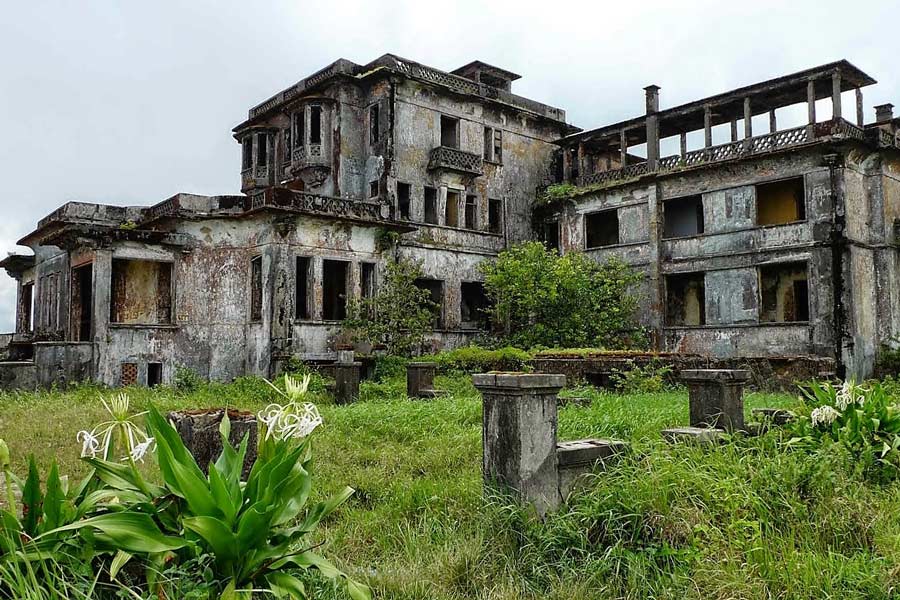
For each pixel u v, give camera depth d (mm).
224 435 4262
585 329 25047
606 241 29938
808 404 7891
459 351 21828
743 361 18797
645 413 10297
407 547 5375
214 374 22188
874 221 22562
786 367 19938
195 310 22203
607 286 25469
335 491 7008
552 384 5691
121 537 3361
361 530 5910
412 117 27250
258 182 29469
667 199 25906
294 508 3809
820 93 24109
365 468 8086
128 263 23625
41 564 3385
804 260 22016
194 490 3510
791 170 22453
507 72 30953
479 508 5613
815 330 21578
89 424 10641
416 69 27438
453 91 28109
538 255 26141
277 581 3621
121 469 3797
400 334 23688
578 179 29719
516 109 30391
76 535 3566
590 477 5980
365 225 24078
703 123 27469
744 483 5629
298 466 3967
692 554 4645
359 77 27078
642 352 18922
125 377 20609
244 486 4004
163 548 3436
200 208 22938
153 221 22781
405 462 8234
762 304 25328
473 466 7766
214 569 3572
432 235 27312
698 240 24812
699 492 5426
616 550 4941
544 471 5660
